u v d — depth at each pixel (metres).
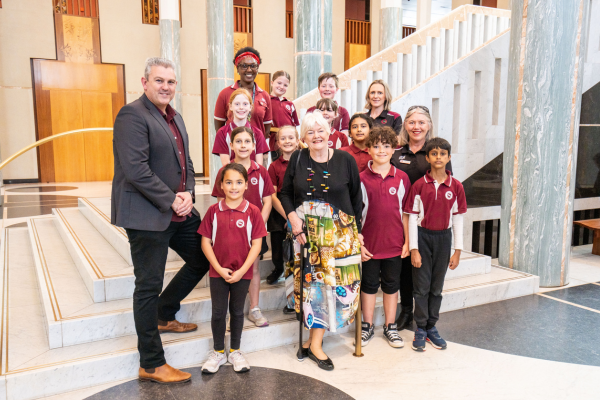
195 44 11.90
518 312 3.44
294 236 2.56
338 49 13.30
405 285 3.14
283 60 12.80
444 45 6.01
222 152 3.03
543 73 3.81
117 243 3.60
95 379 2.36
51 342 2.48
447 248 2.78
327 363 2.56
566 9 3.72
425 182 2.73
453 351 2.80
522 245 4.12
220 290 2.49
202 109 12.20
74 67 10.86
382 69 5.32
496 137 5.14
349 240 2.57
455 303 3.51
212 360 2.52
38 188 9.69
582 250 5.62
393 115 3.48
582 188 5.79
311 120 2.48
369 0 13.68
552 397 2.28
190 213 2.55
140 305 2.29
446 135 4.76
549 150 3.89
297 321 2.94
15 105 10.48
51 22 10.54
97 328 2.60
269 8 12.48
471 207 5.06
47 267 3.65
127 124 2.15
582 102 5.56
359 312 2.70
